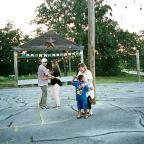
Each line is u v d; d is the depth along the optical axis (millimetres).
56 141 7027
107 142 6777
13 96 18266
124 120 9055
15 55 26594
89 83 9938
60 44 27578
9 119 10023
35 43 27234
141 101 13445
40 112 11047
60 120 9430
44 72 11969
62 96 16609
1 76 44469
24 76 40125
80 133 7664
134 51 46625
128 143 6633
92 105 12125
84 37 44656
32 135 7699
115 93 17453
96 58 46688
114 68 46438
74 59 44938
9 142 7125
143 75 42812
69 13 48219
